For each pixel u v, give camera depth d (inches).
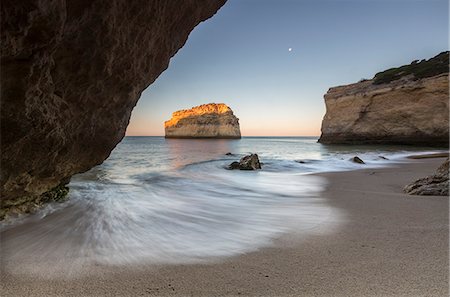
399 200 261.0
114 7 173.2
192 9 267.4
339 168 641.6
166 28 247.4
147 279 119.6
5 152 156.6
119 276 122.6
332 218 208.2
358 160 725.3
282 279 117.2
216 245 161.3
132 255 147.3
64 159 218.2
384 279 113.4
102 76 197.2
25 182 193.6
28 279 119.3
